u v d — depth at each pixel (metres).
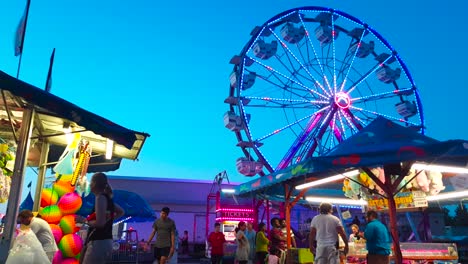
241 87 21.09
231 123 21.08
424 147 5.82
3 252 5.30
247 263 11.66
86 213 11.77
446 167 7.24
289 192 9.95
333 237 6.90
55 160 9.96
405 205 9.38
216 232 13.53
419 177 9.02
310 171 6.34
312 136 21.48
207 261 19.34
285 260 9.73
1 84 5.23
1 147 6.73
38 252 5.19
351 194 10.23
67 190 7.19
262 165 21.38
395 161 5.93
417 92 24.31
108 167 10.76
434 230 16.16
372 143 6.61
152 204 29.59
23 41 7.48
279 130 21.28
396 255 6.52
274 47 21.83
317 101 22.12
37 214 6.60
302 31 22.72
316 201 12.82
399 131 6.82
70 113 5.48
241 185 10.24
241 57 21.67
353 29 25.14
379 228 6.59
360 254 8.83
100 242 4.32
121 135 5.58
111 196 4.59
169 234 8.36
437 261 8.91
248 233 12.23
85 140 8.30
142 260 18.58
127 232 21.31
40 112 6.19
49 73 10.12
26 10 7.59
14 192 5.61
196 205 30.11
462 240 14.46
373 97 23.59
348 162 6.17
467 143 5.71
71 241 6.23
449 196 11.04
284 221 10.88
